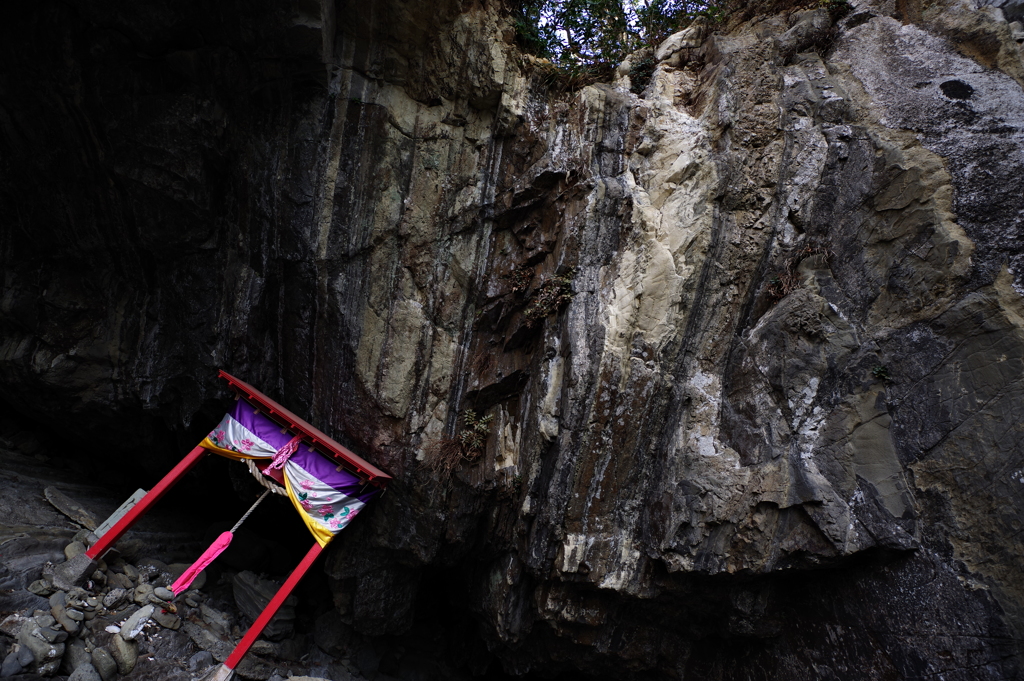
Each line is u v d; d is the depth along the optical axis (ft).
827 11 30.63
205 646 29.55
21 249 31.73
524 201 31.07
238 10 25.70
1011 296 22.45
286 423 30.58
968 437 22.25
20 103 27.17
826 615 25.02
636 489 28.19
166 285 31.50
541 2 32.94
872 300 25.63
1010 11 27.14
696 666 29.60
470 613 35.96
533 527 28.66
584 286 29.63
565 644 31.01
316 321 31.14
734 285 28.50
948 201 24.53
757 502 24.95
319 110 28.76
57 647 25.64
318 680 29.89
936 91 26.53
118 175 28.68
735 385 27.40
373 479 29.09
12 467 36.47
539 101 31.96
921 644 22.18
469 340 31.58
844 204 27.17
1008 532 20.94
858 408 24.62
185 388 32.35
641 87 33.78
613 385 27.86
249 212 29.76
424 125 30.76
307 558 28.32
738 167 29.01
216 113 27.84
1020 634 20.15
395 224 30.55
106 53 26.32
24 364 32.48
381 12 28.45
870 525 23.22
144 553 33.83
